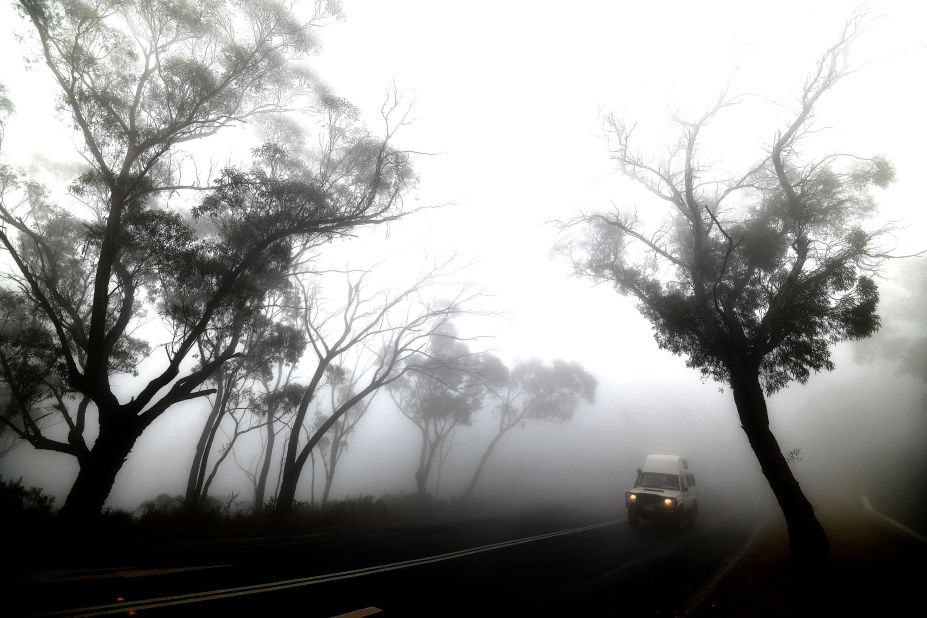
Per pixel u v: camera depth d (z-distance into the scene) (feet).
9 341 46.65
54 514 36.96
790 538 30.86
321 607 19.61
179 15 42.83
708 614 20.56
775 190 42.83
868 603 20.11
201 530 40.75
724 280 41.27
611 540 46.11
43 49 38.96
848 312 34.27
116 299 56.85
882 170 35.81
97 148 42.68
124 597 18.33
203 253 44.14
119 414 39.96
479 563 32.99
